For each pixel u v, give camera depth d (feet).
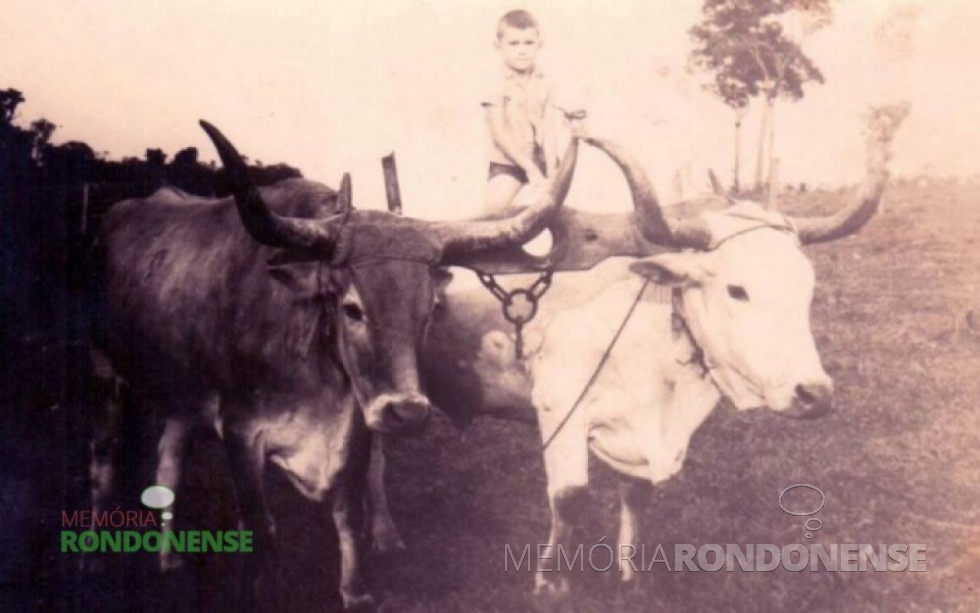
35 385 17.51
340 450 14.49
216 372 14.83
